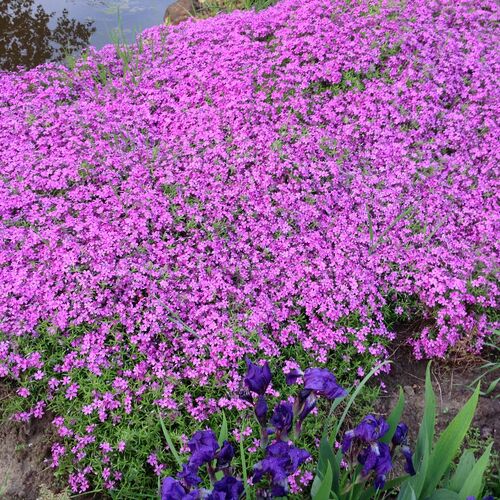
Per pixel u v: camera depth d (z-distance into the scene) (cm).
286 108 169
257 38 194
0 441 114
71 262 128
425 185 155
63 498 104
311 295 130
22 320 121
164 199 143
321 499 78
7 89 178
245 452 110
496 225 148
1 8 240
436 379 130
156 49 194
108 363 117
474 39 188
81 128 160
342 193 150
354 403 121
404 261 139
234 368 118
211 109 166
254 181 149
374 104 168
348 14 192
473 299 134
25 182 145
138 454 108
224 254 135
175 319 124
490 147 163
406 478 85
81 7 251
